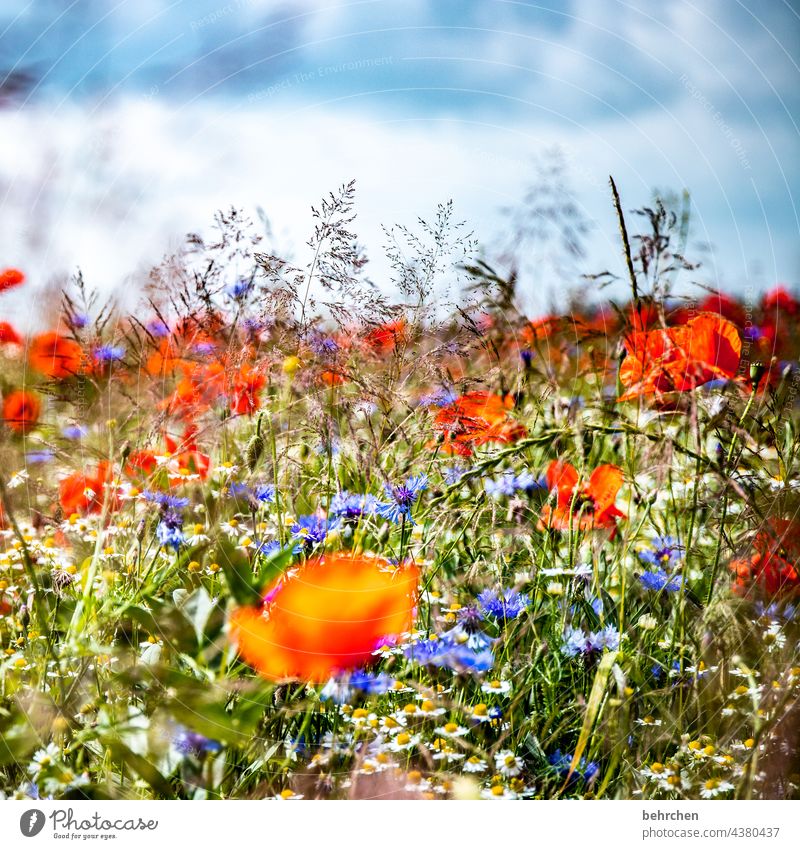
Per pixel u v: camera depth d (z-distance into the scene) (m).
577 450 0.99
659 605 0.98
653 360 0.95
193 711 0.85
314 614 0.84
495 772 0.87
